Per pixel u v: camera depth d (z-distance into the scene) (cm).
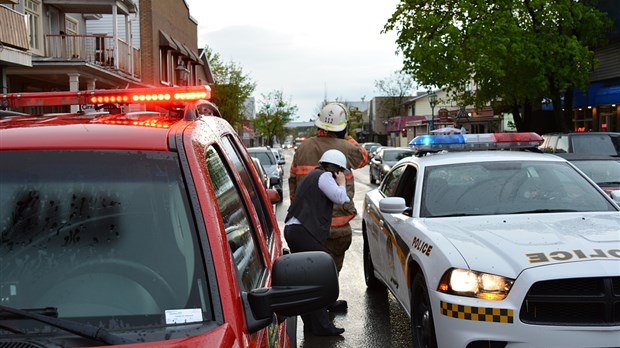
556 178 600
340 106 724
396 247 600
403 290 575
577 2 2419
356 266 974
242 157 390
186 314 206
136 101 303
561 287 422
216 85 4947
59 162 238
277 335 298
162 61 3578
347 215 689
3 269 219
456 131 1695
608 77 2683
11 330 197
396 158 2745
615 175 1105
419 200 588
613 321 418
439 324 453
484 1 2366
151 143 243
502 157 629
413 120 7325
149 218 227
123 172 236
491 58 2338
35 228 226
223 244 223
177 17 4022
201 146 254
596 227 498
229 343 193
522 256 441
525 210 563
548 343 415
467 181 597
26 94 318
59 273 218
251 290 246
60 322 195
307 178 612
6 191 232
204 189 232
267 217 421
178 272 216
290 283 229
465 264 446
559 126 2542
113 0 2388
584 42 2553
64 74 2044
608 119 2772
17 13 1722
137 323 205
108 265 219
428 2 2473
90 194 231
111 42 2947
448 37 2416
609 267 421
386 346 612
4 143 242
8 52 1669
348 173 705
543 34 2391
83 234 225
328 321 641
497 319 423
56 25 2455
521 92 2520
